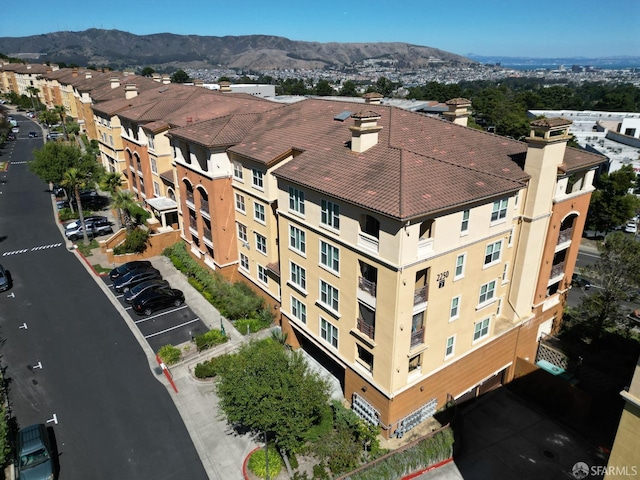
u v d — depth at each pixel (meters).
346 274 24.67
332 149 27.94
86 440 24.64
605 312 32.81
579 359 30.80
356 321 24.89
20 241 49.00
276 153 30.47
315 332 28.98
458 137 30.06
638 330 35.81
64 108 107.19
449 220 22.48
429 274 22.92
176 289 39.12
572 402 28.22
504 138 30.88
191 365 30.31
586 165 28.88
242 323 33.78
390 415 24.42
